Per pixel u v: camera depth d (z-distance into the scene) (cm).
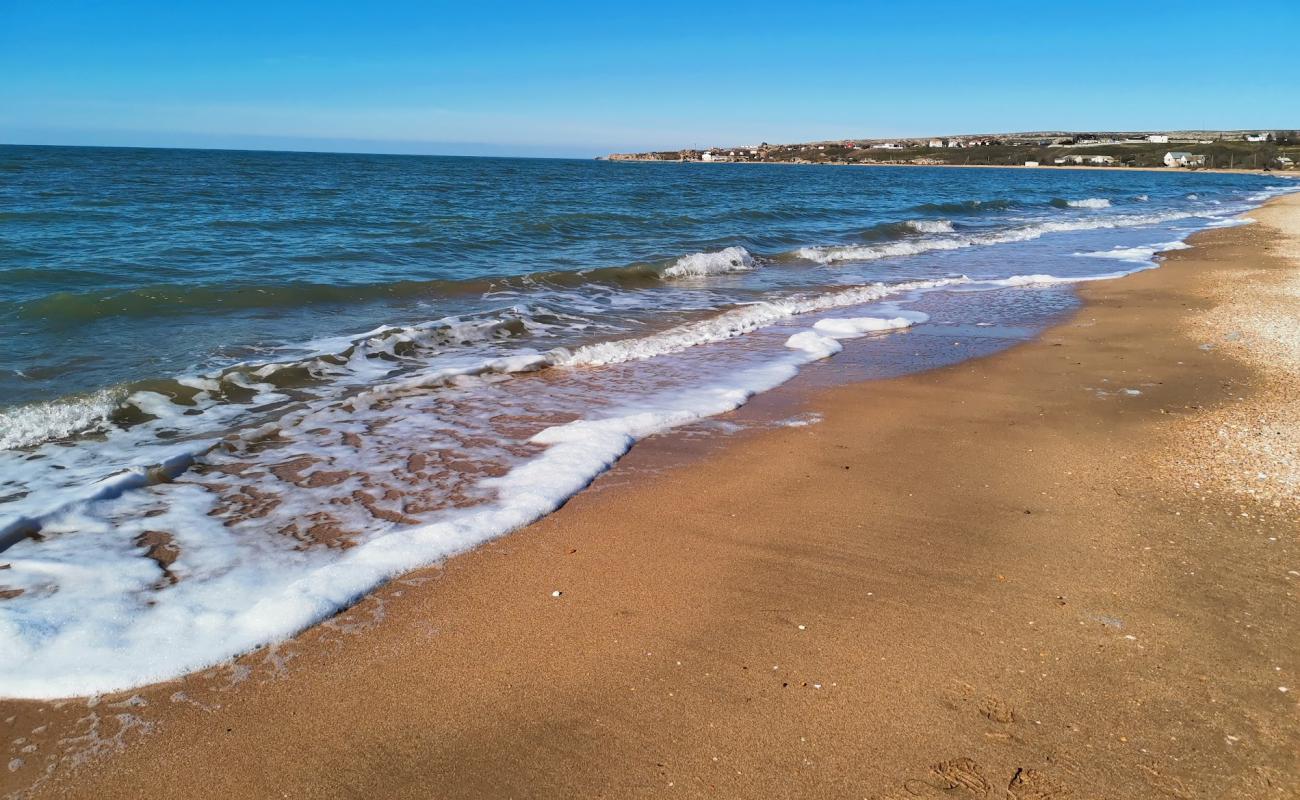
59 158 6044
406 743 265
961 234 2238
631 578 375
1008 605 353
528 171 7119
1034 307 1127
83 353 756
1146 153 12781
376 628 330
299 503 456
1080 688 295
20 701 279
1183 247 1903
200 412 621
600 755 261
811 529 429
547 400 671
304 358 765
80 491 452
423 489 479
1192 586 368
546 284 1248
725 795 244
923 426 608
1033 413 641
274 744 264
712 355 844
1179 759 259
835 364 805
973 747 265
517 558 392
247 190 3078
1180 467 516
